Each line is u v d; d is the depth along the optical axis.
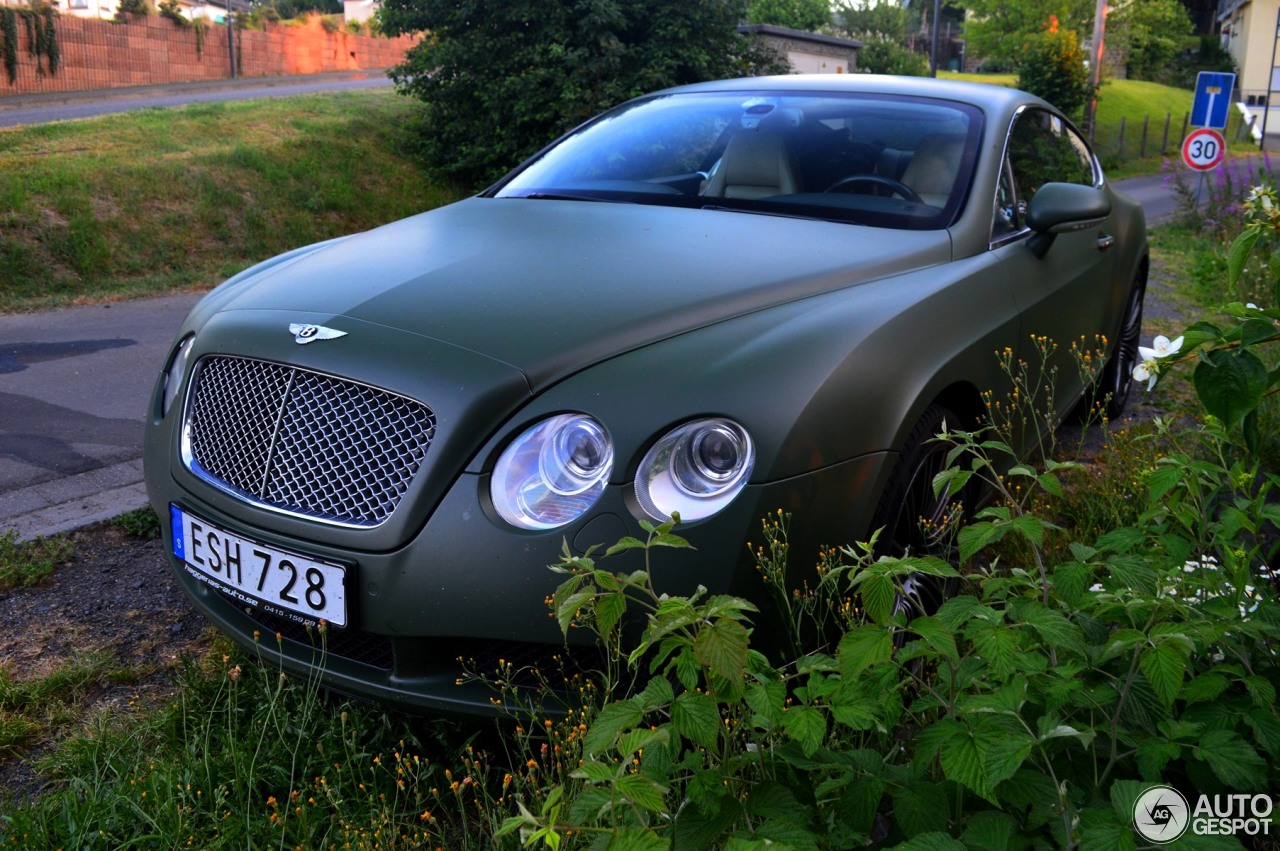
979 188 3.18
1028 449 3.21
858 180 3.19
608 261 2.58
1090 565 1.64
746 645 1.32
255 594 2.22
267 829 1.96
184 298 8.96
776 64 17.75
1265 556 2.71
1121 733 1.55
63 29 34.84
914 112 3.47
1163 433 2.26
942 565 1.44
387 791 2.09
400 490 2.06
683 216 3.03
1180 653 1.42
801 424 2.05
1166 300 8.31
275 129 15.50
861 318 2.36
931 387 2.38
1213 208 13.36
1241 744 1.48
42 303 8.34
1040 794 1.43
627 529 1.95
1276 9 44.81
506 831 1.14
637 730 1.24
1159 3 54.28
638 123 3.73
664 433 2.00
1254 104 45.81
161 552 3.42
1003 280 3.00
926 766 1.48
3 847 1.92
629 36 16.06
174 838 1.89
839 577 2.07
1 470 4.20
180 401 2.48
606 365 2.12
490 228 2.96
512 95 15.51
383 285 2.47
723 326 2.28
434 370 2.10
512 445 2.04
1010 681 1.47
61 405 5.23
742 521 1.96
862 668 1.40
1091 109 31.00
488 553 1.98
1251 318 1.78
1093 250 3.98
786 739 1.60
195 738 2.19
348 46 49.91
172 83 38.66
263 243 11.62
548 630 1.96
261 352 2.28
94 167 11.50
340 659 2.20
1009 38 47.44
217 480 2.33
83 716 2.46
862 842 1.42
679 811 1.40
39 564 3.25
